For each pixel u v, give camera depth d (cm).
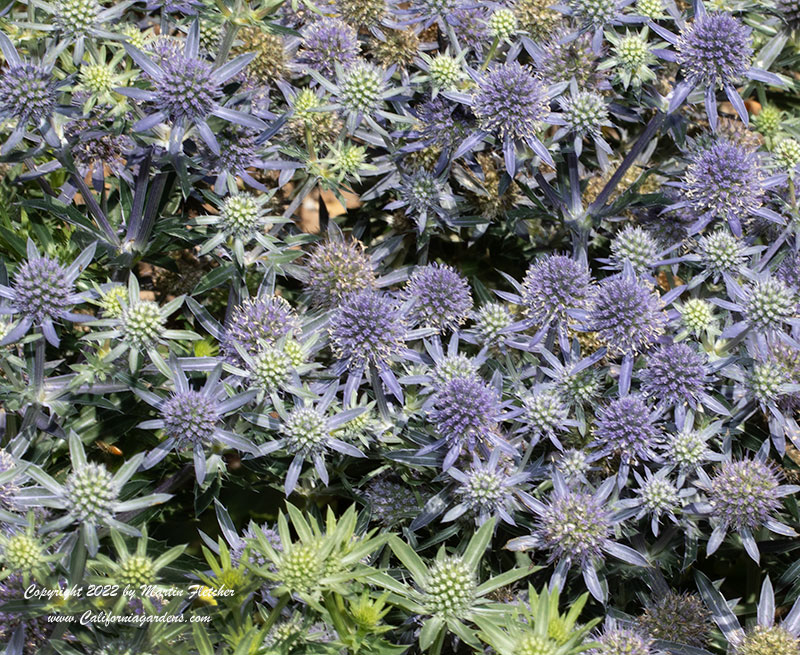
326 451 44
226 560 40
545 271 44
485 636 41
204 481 43
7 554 40
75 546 40
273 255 46
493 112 45
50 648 41
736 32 45
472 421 43
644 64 47
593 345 47
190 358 44
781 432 44
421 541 46
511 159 46
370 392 46
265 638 42
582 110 46
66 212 45
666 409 44
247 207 45
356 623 41
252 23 44
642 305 43
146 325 42
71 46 45
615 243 47
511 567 46
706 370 44
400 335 44
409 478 46
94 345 45
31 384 43
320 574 40
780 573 47
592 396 45
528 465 45
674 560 44
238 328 44
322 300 47
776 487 43
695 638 43
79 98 45
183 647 41
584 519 42
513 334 46
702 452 43
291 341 44
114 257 46
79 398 43
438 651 42
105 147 46
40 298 42
